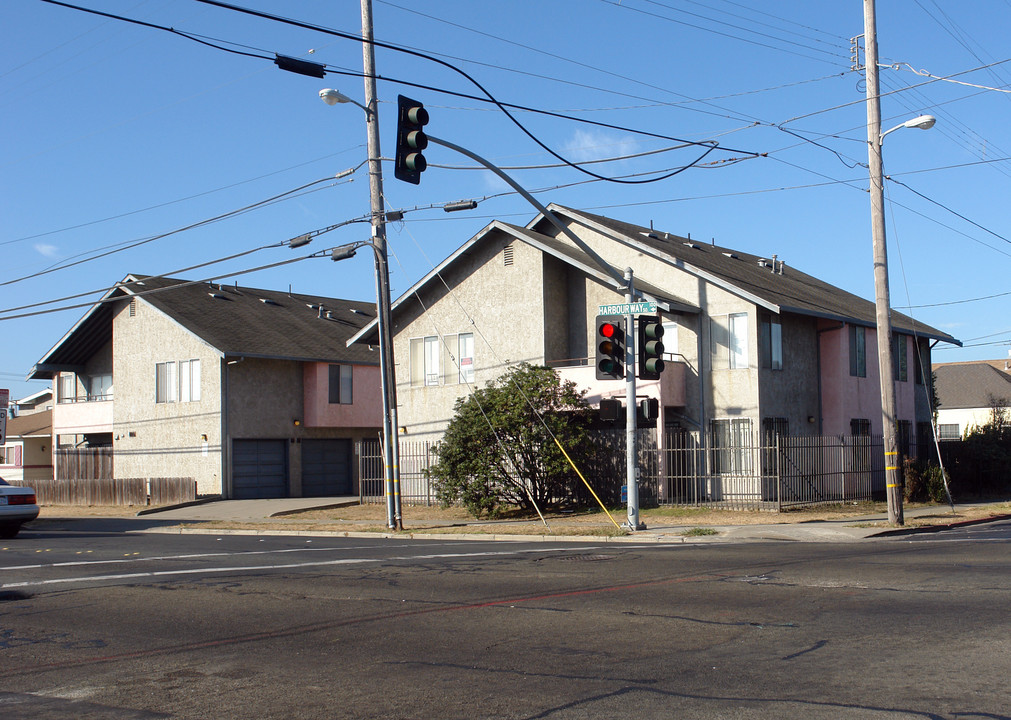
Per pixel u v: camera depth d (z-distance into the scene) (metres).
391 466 23.05
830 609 9.61
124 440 39.88
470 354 30.88
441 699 6.70
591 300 29.81
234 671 7.82
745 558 14.45
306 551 17.48
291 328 41.25
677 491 26.55
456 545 18.67
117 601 11.52
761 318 27.19
